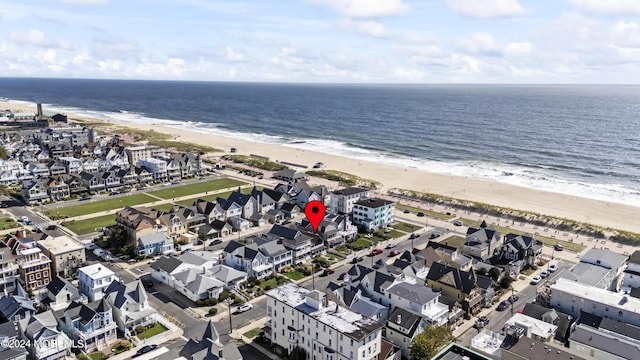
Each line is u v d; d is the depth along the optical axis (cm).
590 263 11638
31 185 17475
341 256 13150
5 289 10388
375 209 15275
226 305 10212
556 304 9912
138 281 9556
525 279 11819
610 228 15275
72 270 11400
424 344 7912
